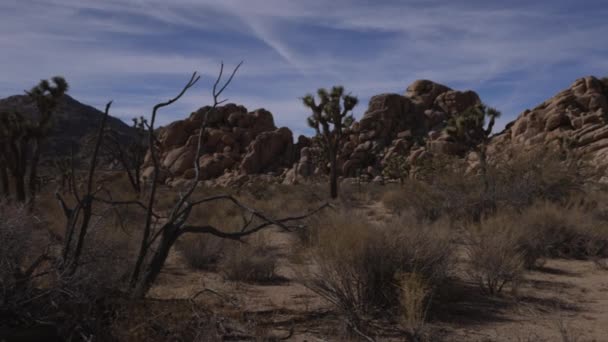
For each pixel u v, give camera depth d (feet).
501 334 17.01
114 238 22.20
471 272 24.09
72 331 14.02
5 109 60.39
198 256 30.01
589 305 21.11
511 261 23.11
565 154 55.88
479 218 45.96
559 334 17.12
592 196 51.13
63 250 16.03
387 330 17.04
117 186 62.54
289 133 239.50
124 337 14.29
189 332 15.28
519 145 55.21
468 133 64.80
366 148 214.90
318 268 20.48
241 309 19.08
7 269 14.40
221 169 228.02
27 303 14.56
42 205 40.11
